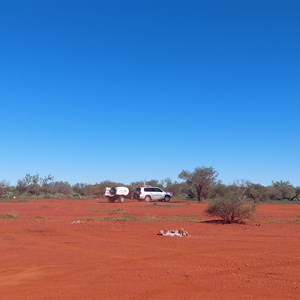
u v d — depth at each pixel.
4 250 16.08
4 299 9.52
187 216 33.34
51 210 40.59
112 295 9.83
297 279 11.40
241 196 28.97
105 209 42.44
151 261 13.91
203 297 9.65
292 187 78.12
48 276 11.78
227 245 17.31
